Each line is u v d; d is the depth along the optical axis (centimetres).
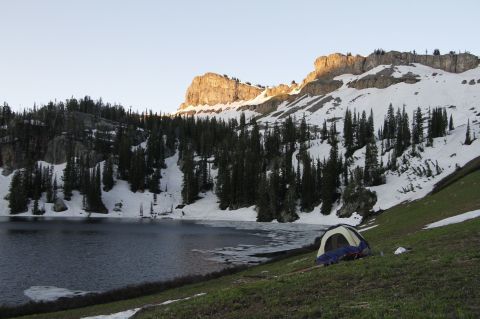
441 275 1970
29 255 6919
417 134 19912
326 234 3250
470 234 2953
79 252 7369
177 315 2117
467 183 7056
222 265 6175
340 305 1758
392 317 1473
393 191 15075
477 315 1397
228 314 1955
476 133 17612
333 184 17450
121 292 4072
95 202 19125
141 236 10250
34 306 3634
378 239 5000
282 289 2231
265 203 17625
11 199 18338
